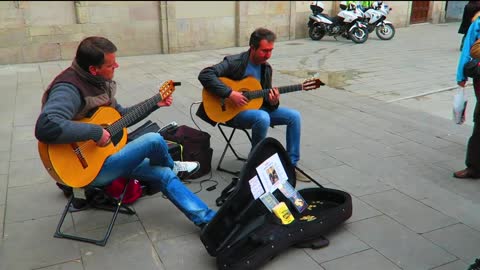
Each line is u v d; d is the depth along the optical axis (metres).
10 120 5.41
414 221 3.14
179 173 3.57
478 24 3.87
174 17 10.71
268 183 2.83
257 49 3.58
